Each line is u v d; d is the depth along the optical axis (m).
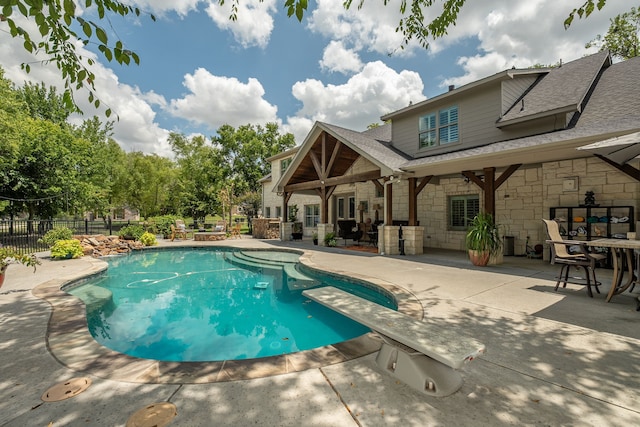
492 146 8.37
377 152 10.38
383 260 8.72
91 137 24.59
